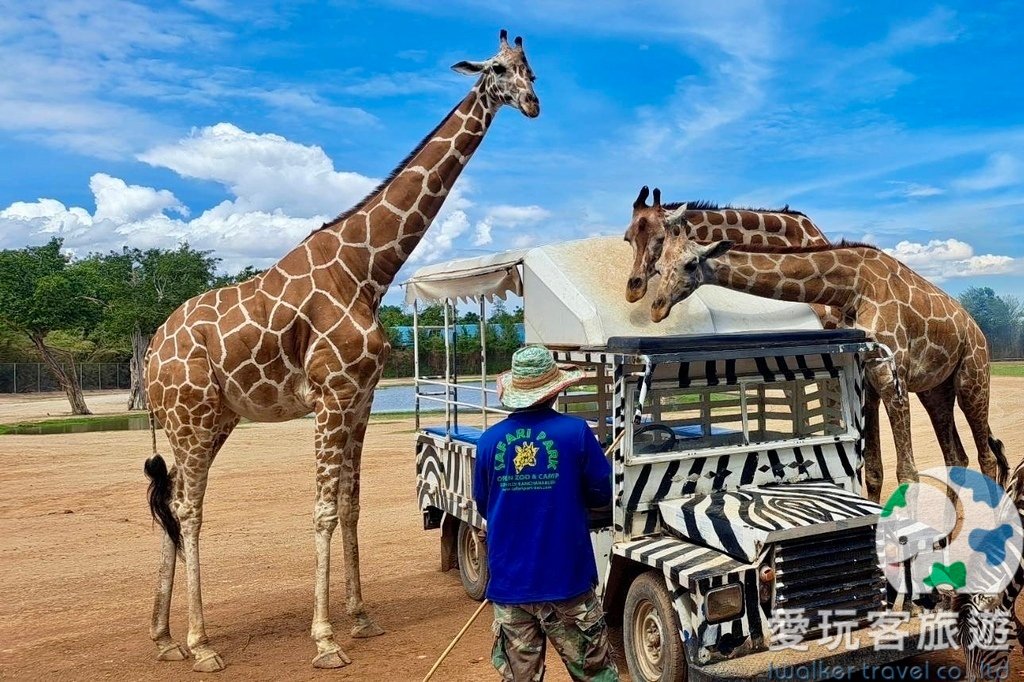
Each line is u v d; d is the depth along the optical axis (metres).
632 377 5.01
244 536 10.61
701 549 4.65
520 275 6.38
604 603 5.09
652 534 5.04
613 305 5.82
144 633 6.81
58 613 7.40
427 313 18.47
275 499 13.25
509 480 3.79
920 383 6.93
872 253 6.78
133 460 17.95
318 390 6.07
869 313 6.57
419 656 5.89
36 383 46.41
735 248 6.34
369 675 5.58
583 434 3.83
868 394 6.77
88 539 10.59
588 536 3.86
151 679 5.75
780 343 5.22
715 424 6.34
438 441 7.72
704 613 4.23
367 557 9.17
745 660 4.26
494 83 6.43
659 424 5.65
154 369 6.26
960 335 6.90
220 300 6.36
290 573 8.62
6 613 7.42
